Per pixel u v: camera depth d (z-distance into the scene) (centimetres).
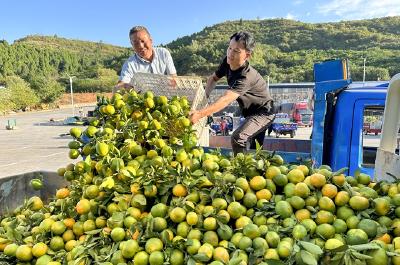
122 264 215
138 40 556
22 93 6912
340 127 447
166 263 213
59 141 2559
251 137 514
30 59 13038
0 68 11325
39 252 249
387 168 292
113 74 12975
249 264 206
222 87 745
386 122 303
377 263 190
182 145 331
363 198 230
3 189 378
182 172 266
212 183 259
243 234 226
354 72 5888
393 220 227
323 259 191
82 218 265
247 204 250
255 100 505
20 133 3256
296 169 261
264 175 265
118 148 314
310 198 239
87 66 15212
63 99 8500
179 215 232
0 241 260
